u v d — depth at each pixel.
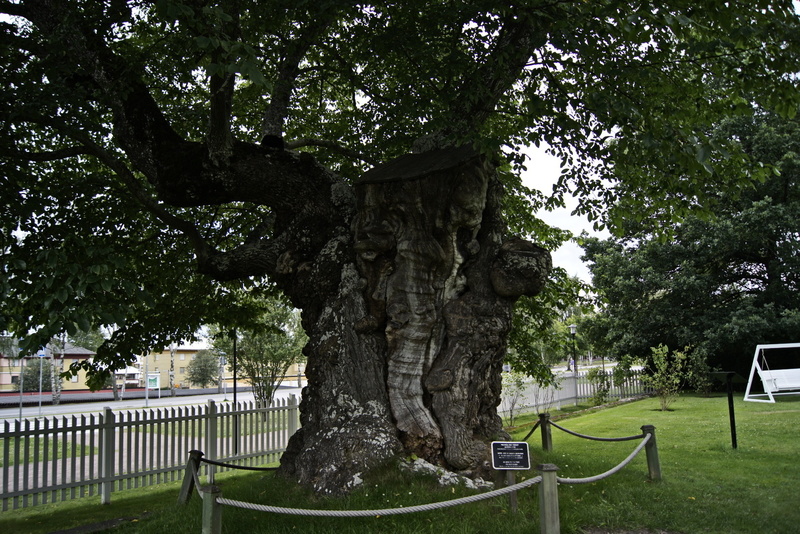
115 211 10.01
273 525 5.64
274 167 7.92
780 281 20.80
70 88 7.32
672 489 7.00
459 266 7.32
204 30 6.00
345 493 6.23
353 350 7.21
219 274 8.37
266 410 12.66
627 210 10.92
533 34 6.84
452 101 7.91
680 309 21.62
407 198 6.97
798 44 6.25
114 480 9.85
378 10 8.32
